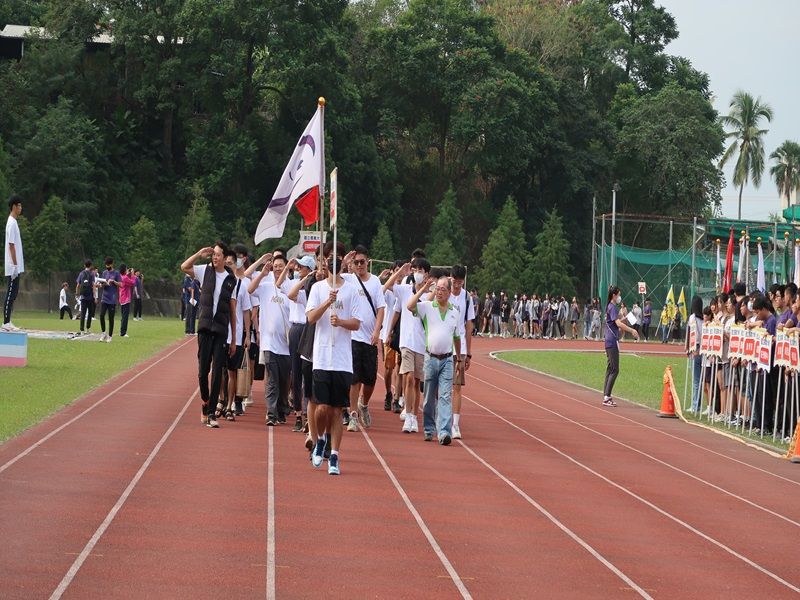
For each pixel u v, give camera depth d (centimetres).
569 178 8144
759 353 1739
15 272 2130
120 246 6438
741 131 9538
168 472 1073
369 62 7788
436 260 6881
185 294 4591
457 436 1470
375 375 1403
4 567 716
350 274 1360
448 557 820
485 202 8000
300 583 724
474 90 7388
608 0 9312
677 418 1988
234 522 885
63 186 6191
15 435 1223
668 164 8119
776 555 909
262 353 1472
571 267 7312
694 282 5256
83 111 6575
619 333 2178
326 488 1048
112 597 668
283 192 1540
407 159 8188
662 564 848
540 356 3747
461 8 7775
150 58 6506
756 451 1587
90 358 2220
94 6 6556
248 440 1310
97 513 883
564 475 1230
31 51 6488
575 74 8638
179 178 6988
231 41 6506
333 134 6994
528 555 844
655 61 9150
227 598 681
